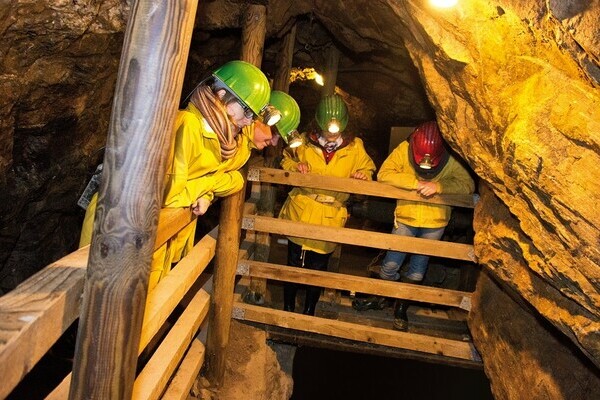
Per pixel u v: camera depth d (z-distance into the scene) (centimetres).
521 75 253
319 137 409
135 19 138
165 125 144
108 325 148
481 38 268
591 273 200
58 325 139
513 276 298
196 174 246
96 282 147
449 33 291
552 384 274
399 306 458
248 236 480
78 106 338
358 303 480
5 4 233
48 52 281
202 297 337
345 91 820
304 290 520
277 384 402
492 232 331
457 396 618
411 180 391
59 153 356
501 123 270
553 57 229
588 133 199
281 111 332
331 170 414
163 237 212
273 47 622
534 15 213
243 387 370
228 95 244
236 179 291
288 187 905
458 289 528
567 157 210
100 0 276
